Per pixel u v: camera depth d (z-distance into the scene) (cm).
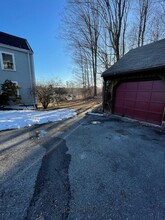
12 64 1190
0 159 310
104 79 872
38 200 193
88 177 245
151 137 455
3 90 1056
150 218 165
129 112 732
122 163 293
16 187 220
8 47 1132
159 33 1405
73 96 2323
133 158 315
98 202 189
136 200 193
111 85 821
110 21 1281
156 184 227
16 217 167
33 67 1355
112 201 191
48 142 408
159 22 1374
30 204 186
